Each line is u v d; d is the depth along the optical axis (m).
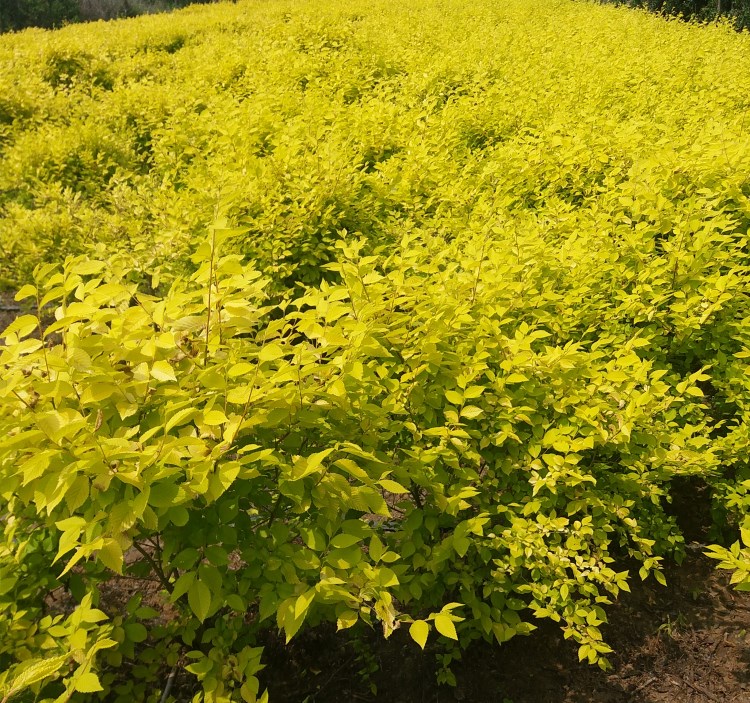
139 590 2.52
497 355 2.58
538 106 6.39
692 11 19.33
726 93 6.36
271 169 4.44
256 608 2.35
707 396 3.29
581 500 2.31
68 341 1.80
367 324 2.09
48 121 8.02
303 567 1.67
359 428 2.05
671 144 4.41
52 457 1.54
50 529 1.84
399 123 5.97
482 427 2.37
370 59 9.26
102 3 31.94
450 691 2.26
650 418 2.51
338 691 2.24
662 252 3.59
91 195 6.15
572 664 2.35
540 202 4.55
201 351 1.97
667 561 2.73
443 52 9.52
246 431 1.77
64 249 4.78
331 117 5.89
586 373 2.49
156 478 1.49
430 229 4.15
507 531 2.14
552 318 2.88
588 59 8.55
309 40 10.64
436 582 2.15
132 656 1.85
